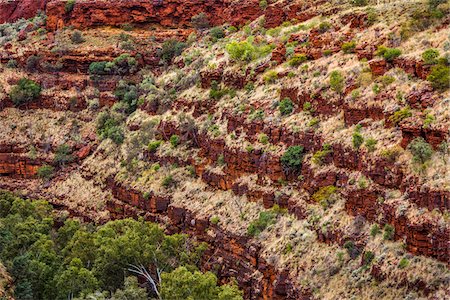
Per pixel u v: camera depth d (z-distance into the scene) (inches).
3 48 6515.8
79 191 5182.1
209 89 4781.0
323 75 3855.8
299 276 3198.8
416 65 3309.5
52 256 3868.1
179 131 4687.5
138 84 5787.4
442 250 2719.0
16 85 6077.8
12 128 5871.1
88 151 5541.3
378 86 3417.8
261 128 3966.5
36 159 5654.5
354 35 3991.1
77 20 6540.4
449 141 2906.0
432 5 3745.1
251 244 3572.8
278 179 3705.7
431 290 2674.7
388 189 3041.3
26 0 7406.5
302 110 3828.7
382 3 4456.2
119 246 3774.6
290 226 3479.3
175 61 5767.7
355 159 3292.3
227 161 4094.5
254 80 4409.5
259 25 5305.1
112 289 3720.5
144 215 4488.2
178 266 3772.1
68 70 6181.1
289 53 4308.6
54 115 5930.1
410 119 3075.8
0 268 3567.9
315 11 4862.2
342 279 3024.1
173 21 6343.5
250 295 3501.5
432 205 2797.7
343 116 3545.8
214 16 6186.0
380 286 2842.0
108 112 5679.1
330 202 3341.5
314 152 3582.7
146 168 4746.6
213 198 4094.5
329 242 3225.9
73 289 3567.9
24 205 4731.8
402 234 2896.2
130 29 6402.6
